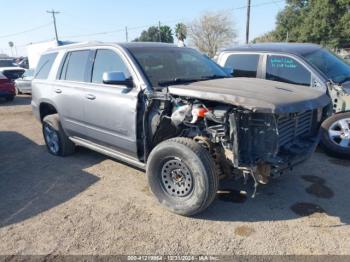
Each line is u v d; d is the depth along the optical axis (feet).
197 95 11.35
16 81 52.44
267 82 13.50
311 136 13.21
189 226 11.57
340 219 11.80
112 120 14.32
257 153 10.88
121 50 14.35
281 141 11.50
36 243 10.91
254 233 11.05
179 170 11.94
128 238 10.98
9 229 11.84
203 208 11.64
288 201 13.16
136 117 13.14
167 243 10.65
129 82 13.56
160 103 12.57
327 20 126.11
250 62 20.84
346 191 13.94
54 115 19.02
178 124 12.25
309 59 18.93
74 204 13.48
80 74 16.58
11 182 16.07
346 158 17.47
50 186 15.37
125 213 12.59
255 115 10.73
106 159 18.62
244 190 14.10
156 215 12.37
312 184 14.64
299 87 13.20
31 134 25.82
